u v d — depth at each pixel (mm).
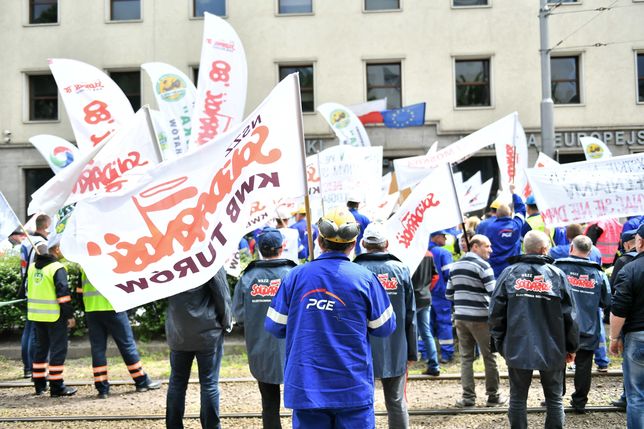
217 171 4418
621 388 7117
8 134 23125
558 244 9133
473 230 9148
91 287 7184
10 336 10117
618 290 4906
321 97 22609
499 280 5355
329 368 3586
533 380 7559
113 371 8438
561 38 22062
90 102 8117
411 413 6328
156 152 6086
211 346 5234
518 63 22234
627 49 21953
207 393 5258
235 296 5367
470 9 22375
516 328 5148
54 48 23156
